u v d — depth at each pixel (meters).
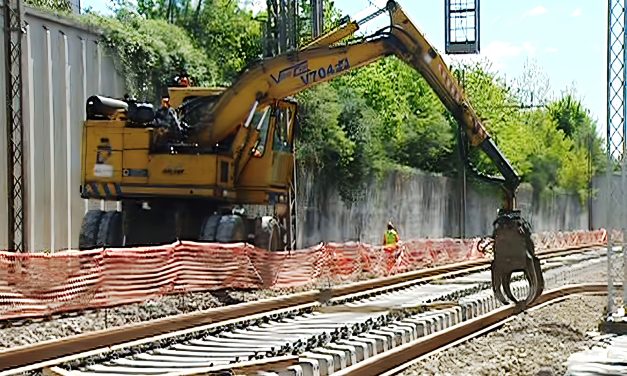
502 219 13.83
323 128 38.09
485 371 11.91
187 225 20.47
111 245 20.09
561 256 40.88
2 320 13.15
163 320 13.20
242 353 11.63
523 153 62.06
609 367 12.70
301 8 30.23
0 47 21.09
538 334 15.82
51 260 14.10
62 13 26.33
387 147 46.09
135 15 34.75
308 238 36.47
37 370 10.07
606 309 18.30
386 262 27.88
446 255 34.69
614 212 17.48
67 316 13.99
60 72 23.97
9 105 18.19
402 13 18.84
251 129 20.39
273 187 21.09
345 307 17.16
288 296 17.34
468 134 17.38
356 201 40.25
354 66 19.56
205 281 17.69
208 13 45.00
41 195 22.70
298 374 10.08
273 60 20.05
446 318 15.61
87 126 19.84
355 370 10.73
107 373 10.22
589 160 70.25
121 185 19.61
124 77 27.92
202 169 19.48
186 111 20.64
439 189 48.91
